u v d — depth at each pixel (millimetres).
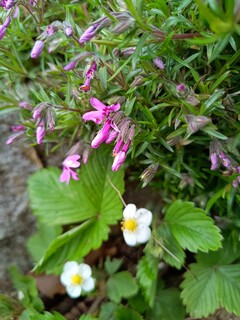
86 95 130
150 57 116
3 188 164
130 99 124
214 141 120
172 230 143
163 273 157
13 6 125
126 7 103
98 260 164
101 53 126
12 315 155
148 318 146
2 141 161
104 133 115
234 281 139
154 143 138
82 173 156
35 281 158
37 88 152
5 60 143
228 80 122
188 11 120
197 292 141
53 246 144
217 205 143
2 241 166
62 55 153
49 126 125
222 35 92
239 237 134
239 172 123
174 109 127
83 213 156
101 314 147
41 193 158
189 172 138
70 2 132
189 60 118
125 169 161
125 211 139
